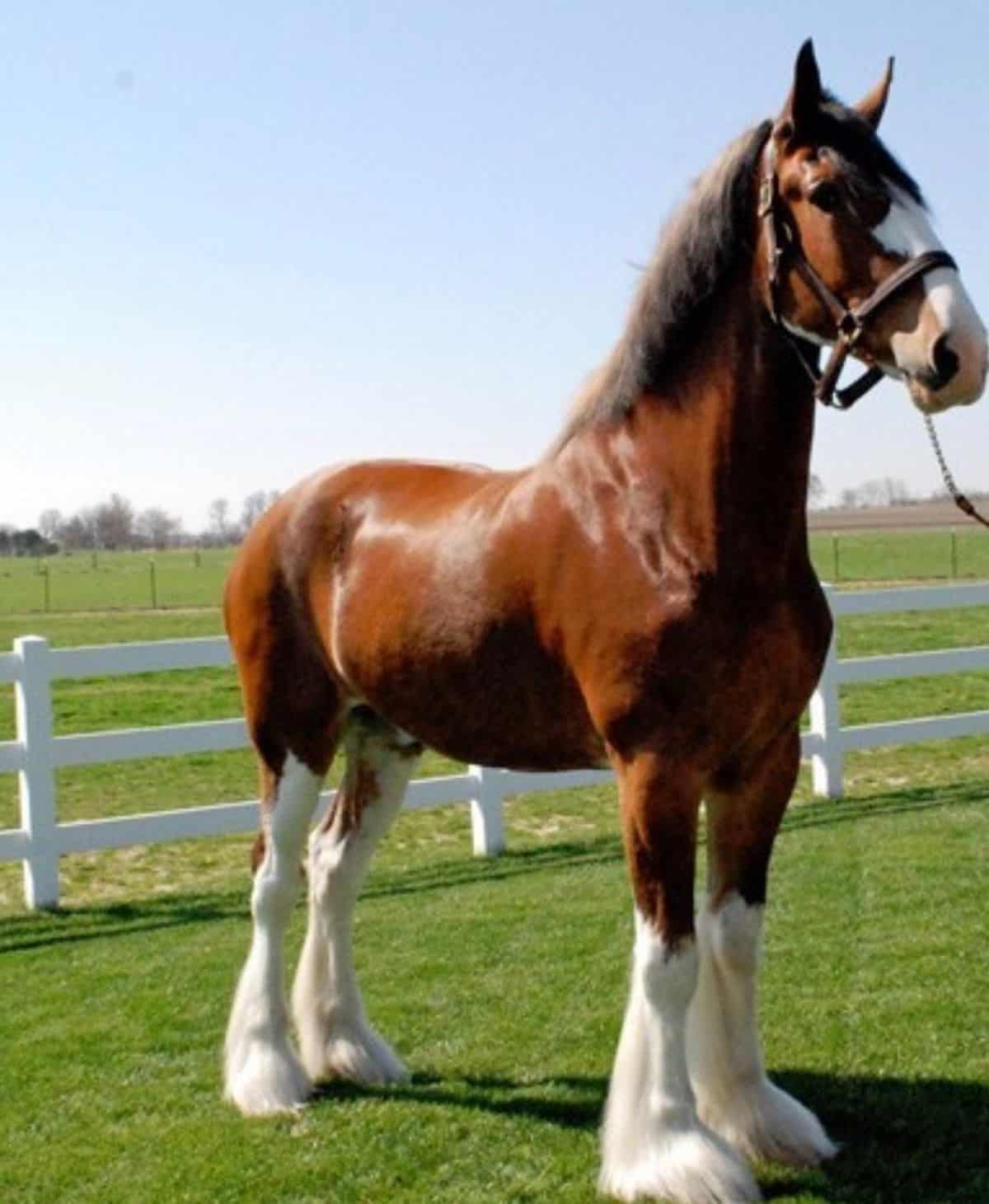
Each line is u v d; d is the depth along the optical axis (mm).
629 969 5773
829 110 3369
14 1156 4125
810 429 3551
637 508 3594
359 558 4410
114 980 6051
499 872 8086
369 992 5609
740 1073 3863
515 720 3980
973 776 10953
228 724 8258
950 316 3102
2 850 7504
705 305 3572
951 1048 4652
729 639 3473
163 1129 4293
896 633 23188
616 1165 3613
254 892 4660
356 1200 3729
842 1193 3621
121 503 108312
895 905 6590
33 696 7625
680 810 3543
